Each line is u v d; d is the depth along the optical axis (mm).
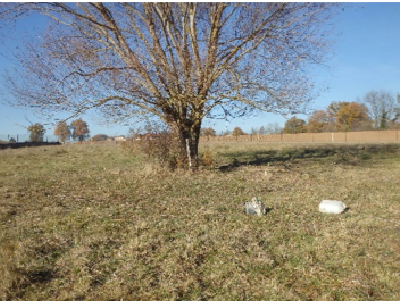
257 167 13477
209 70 10703
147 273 4074
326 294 3533
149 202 7582
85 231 5559
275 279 3828
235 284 3801
